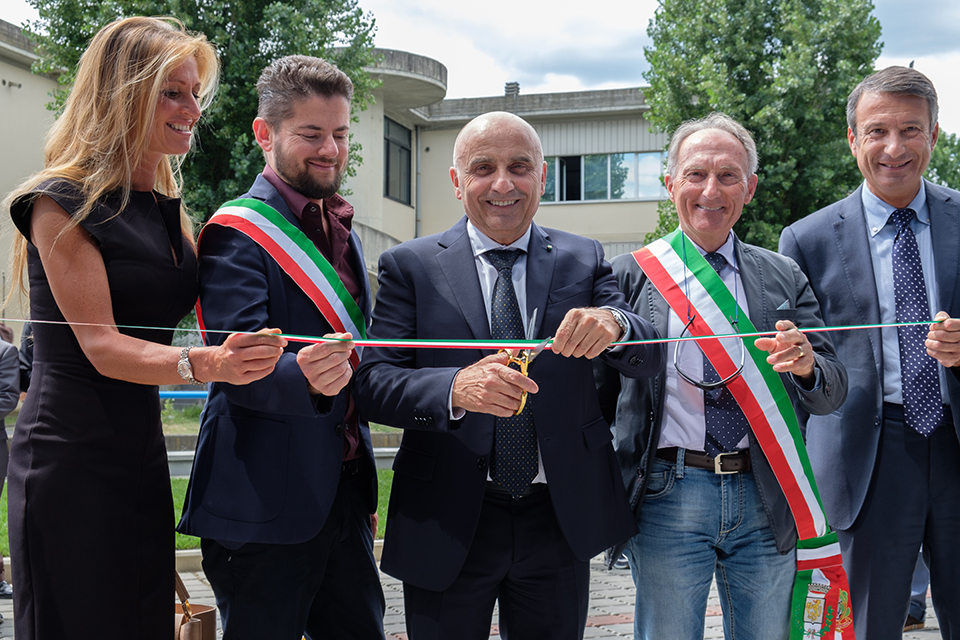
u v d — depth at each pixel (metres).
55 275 1.88
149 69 1.99
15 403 4.31
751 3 13.88
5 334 4.60
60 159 2.01
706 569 2.39
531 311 2.25
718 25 14.07
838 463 2.75
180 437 7.62
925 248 2.79
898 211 2.82
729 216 2.48
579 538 2.20
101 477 1.94
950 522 2.64
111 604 1.95
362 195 17.31
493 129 2.25
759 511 2.37
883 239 2.82
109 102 1.98
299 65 2.34
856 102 2.88
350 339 1.84
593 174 19.56
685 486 2.36
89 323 1.88
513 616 2.33
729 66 14.20
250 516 2.11
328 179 2.37
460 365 2.21
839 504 2.73
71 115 2.03
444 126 20.06
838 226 2.91
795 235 3.01
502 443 2.21
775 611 2.37
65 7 10.85
